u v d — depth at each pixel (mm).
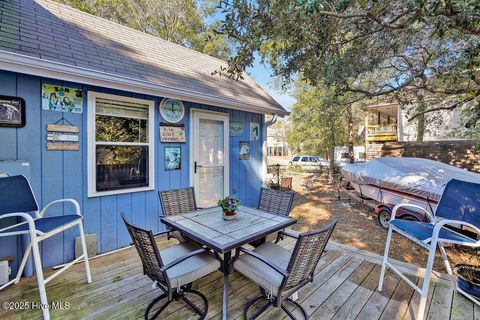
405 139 10234
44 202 2775
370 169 5250
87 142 3059
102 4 10820
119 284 2451
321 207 6320
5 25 2795
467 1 1617
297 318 1991
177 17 12523
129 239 3469
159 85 3393
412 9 2021
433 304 2184
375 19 2082
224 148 4836
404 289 2404
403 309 2113
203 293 2336
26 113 2645
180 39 12891
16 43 2586
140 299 2219
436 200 3812
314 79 3314
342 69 3244
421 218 3957
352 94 5250
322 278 2592
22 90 2615
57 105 2838
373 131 11719
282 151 32531
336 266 2852
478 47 2109
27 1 3604
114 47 3904
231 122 4949
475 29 1861
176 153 4020
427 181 4086
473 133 5887
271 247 2410
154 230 3746
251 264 2066
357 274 2678
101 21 4500
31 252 2598
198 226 2293
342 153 14602
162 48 5094
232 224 2350
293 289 1828
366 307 2137
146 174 3674
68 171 2936
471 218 2236
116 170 3363
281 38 2465
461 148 7031
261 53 3004
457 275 2408
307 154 13938
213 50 11172
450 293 2340
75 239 2975
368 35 2809
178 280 1836
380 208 4680
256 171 5578
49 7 3830
